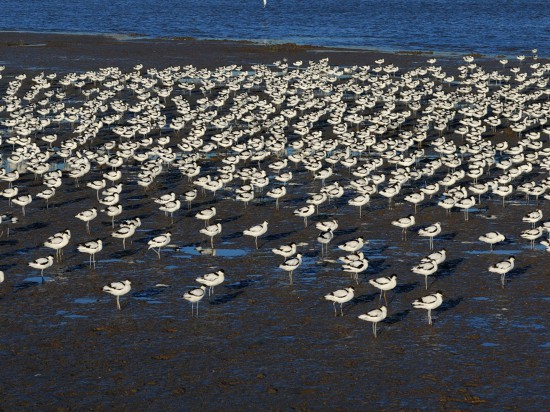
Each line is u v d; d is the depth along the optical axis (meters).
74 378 33.00
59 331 37.16
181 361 34.38
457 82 102.06
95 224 52.31
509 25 175.00
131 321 38.16
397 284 42.44
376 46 139.00
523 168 60.97
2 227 51.78
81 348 35.53
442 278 43.16
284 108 88.31
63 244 45.28
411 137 71.62
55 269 44.72
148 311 39.28
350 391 31.91
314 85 93.56
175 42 143.75
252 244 48.66
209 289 41.66
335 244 48.59
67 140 70.25
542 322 37.66
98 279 43.25
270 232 50.75
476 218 53.22
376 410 30.59
